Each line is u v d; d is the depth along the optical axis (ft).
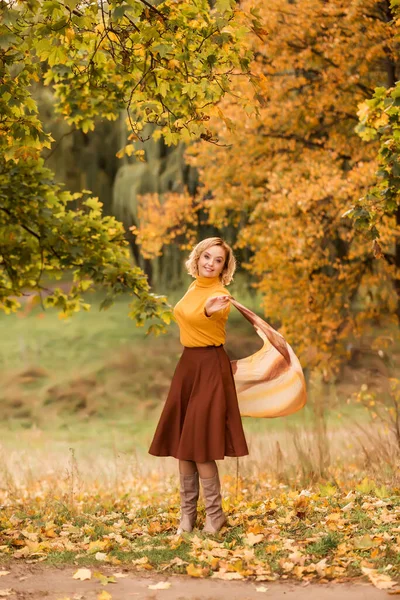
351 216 22.15
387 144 21.58
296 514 18.85
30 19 19.36
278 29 43.16
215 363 17.53
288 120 46.73
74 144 79.25
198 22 20.17
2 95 19.88
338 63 42.04
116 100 29.17
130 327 103.60
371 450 28.17
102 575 14.51
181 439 17.48
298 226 42.57
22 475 34.27
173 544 16.78
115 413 79.77
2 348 98.02
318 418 29.09
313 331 45.34
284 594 13.29
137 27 19.86
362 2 39.19
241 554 15.75
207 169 49.65
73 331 103.35
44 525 19.80
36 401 81.92
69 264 28.96
